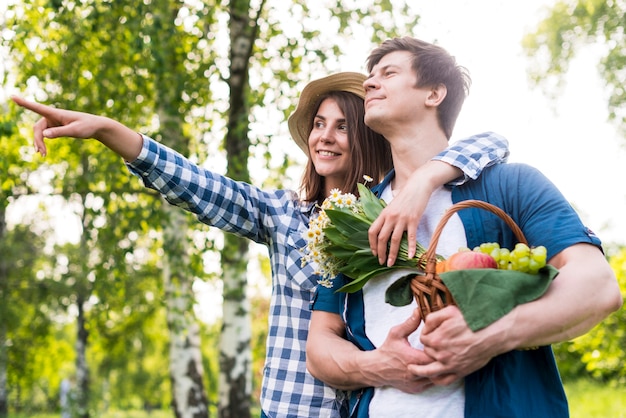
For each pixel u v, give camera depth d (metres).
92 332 12.13
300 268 2.46
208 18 7.11
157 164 2.20
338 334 2.05
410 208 1.83
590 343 9.73
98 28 6.91
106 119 2.10
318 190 2.65
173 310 7.28
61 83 7.55
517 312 1.62
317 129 2.62
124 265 7.54
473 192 1.90
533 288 1.64
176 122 6.86
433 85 2.00
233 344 6.78
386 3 6.94
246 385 6.79
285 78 6.96
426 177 1.86
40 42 7.58
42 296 12.95
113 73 7.42
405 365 1.74
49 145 8.12
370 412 1.87
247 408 6.75
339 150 2.59
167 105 6.87
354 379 1.89
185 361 7.62
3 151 7.42
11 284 12.97
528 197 1.84
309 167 2.67
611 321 9.49
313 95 2.68
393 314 1.89
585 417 12.77
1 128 5.98
